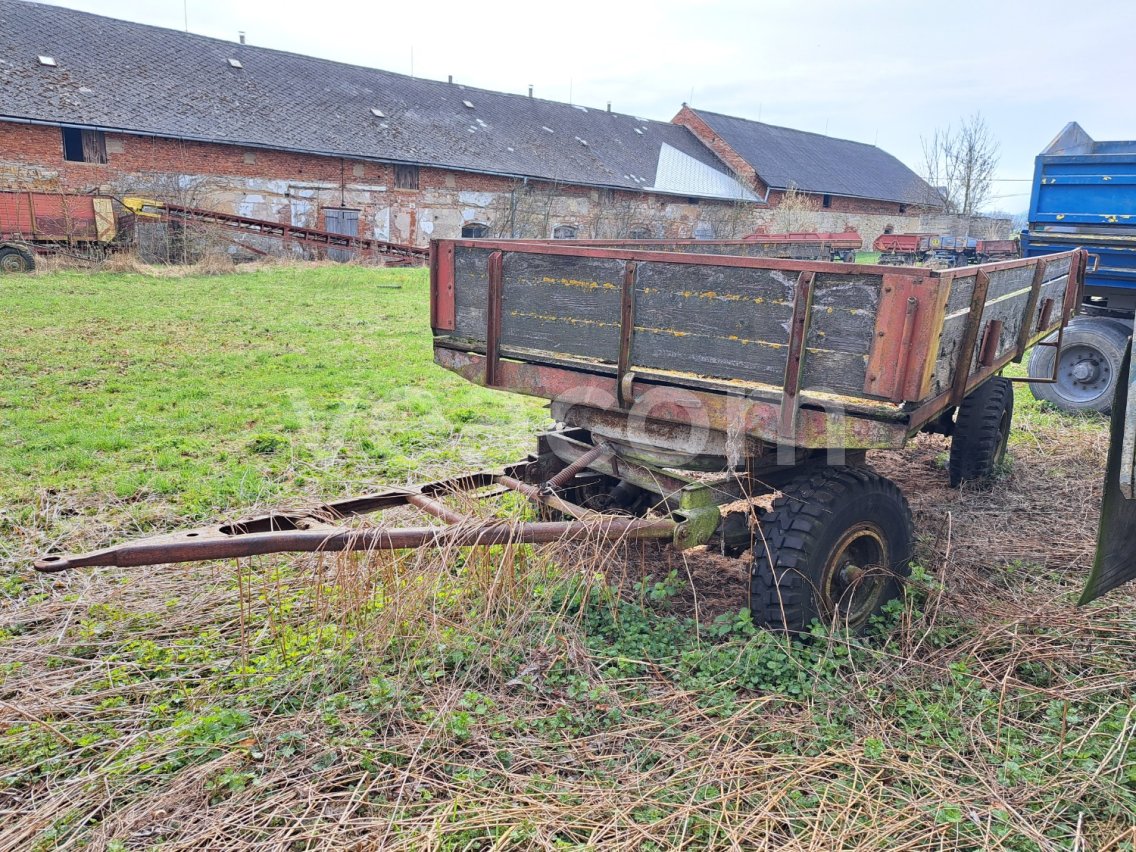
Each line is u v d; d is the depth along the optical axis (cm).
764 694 321
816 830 246
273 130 2748
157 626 370
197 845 242
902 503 386
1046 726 304
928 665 341
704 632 366
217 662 339
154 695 319
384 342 1162
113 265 1919
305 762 276
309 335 1203
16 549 452
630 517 358
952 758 288
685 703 313
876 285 283
